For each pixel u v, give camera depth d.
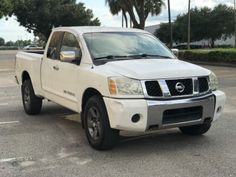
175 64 6.92
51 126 8.59
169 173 5.63
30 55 9.71
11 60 37.62
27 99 9.79
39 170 5.85
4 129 8.34
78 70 7.22
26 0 72.44
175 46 74.19
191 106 6.41
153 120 6.19
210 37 71.56
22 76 10.05
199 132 7.44
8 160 6.31
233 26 69.12
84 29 7.86
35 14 72.62
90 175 5.62
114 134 6.51
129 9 37.25
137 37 8.04
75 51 7.55
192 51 32.72
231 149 6.74
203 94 6.63
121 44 7.66
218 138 7.44
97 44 7.45
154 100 6.20
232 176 5.48
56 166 6.01
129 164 6.05
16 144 7.20
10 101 11.94
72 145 7.11
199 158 6.27
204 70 6.89
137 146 6.98
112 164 6.06
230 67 26.66
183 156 6.39
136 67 6.53
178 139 7.40
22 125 8.70
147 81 6.23
